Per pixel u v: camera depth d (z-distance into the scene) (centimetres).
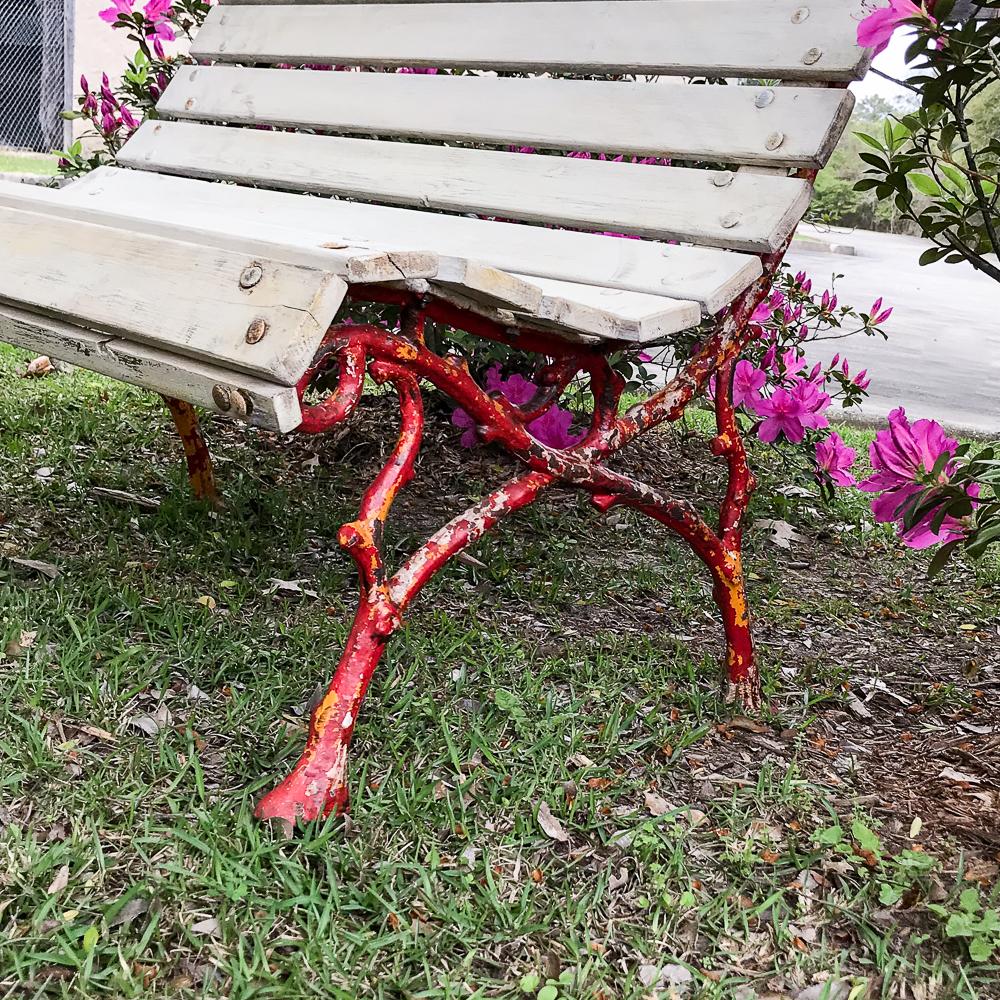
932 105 192
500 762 177
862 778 189
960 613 277
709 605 259
